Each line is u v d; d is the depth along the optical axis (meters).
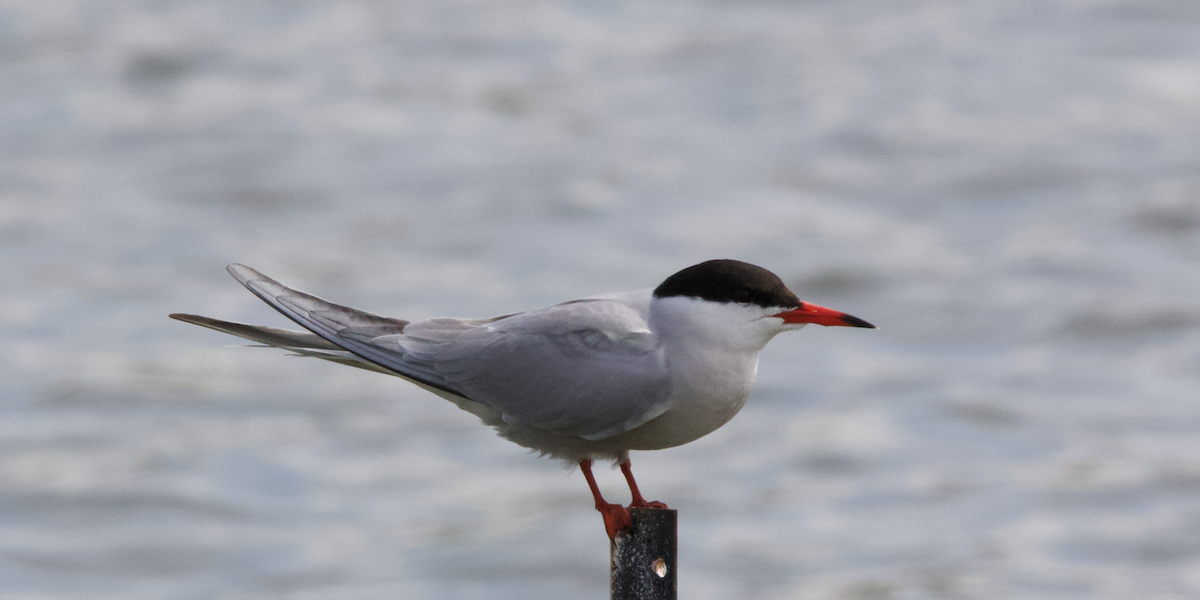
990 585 11.70
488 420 5.58
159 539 13.06
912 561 12.12
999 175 23.81
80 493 13.80
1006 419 15.65
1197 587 11.53
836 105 27.84
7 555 12.66
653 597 4.74
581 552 12.43
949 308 19.05
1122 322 18.27
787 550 12.52
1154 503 13.20
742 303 5.01
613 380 5.11
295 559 12.64
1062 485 13.73
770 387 16.91
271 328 5.38
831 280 20.00
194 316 5.27
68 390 16.45
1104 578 11.81
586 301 5.40
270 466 14.77
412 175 24.34
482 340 5.40
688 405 5.10
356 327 5.44
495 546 12.72
